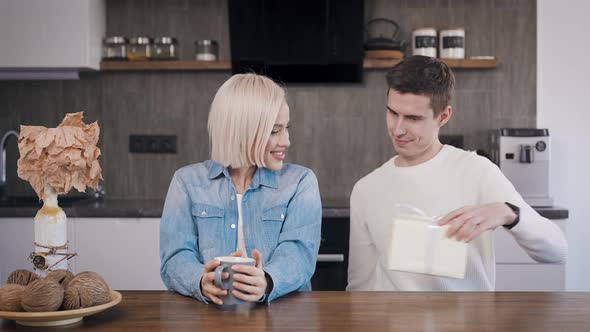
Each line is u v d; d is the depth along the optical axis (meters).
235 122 1.62
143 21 3.93
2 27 3.61
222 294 1.42
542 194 3.55
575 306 1.45
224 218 1.71
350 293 1.58
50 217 1.54
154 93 3.96
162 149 3.96
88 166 1.54
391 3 3.89
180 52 3.94
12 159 3.99
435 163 1.91
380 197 1.95
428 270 1.53
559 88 3.84
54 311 1.31
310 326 1.29
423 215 1.59
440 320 1.33
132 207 3.44
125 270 3.40
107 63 3.79
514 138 3.54
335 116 3.93
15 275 1.42
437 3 3.88
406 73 1.80
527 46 3.85
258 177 1.71
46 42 3.60
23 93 3.97
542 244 1.68
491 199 1.81
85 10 3.61
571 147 3.84
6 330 1.30
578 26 3.81
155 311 1.42
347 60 3.68
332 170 3.94
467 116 3.89
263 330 1.26
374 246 1.99
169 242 1.69
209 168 1.75
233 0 3.62
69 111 3.98
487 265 1.84
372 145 3.92
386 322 1.32
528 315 1.37
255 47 3.68
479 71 3.88
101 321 1.34
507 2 3.85
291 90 3.92
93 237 3.40
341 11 3.64
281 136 1.67
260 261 1.49
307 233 1.69
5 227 3.40
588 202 3.83
